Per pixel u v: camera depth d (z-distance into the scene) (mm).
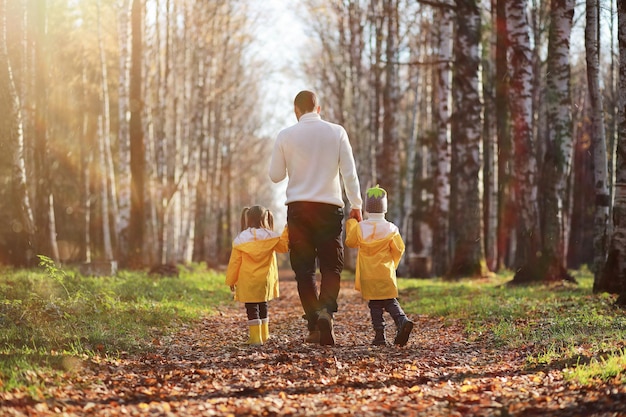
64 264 21578
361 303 14805
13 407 4863
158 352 7832
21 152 19125
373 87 34906
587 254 42219
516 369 6742
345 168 7691
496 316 10531
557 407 4945
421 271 28188
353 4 32938
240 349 7996
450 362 7172
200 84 36938
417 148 44719
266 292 8312
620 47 11633
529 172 17781
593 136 16422
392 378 6281
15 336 7523
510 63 18031
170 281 18250
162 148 30734
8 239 19016
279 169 7789
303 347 8000
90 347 7504
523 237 17734
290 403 5324
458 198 22328
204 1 33531
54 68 28062
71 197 39438
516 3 17938
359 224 8164
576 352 7035
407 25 30953
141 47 25422
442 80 26203
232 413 5020
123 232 25250
